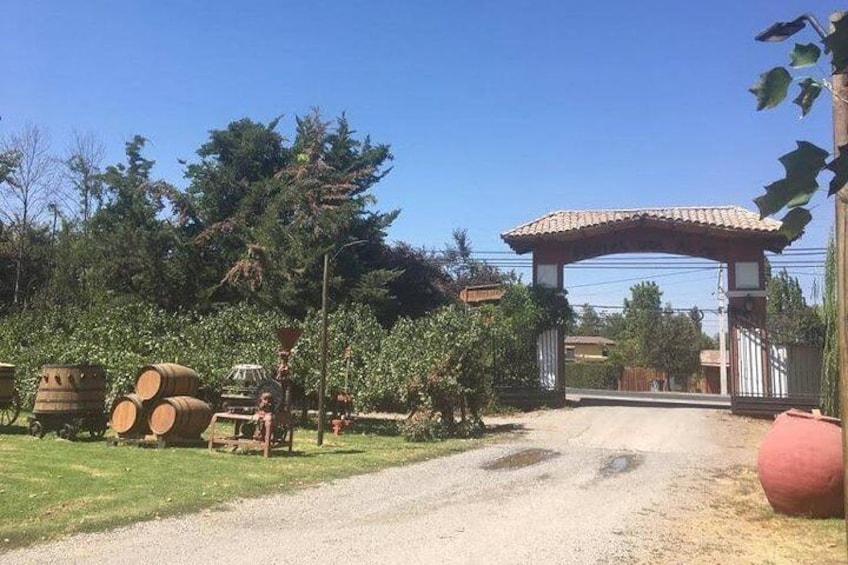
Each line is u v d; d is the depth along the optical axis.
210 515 8.18
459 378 16.62
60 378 14.55
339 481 10.54
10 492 8.91
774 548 7.24
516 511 8.77
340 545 7.02
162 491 9.27
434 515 8.46
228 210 27.62
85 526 7.43
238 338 18.94
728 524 8.30
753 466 12.73
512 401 21.66
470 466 12.20
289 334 13.65
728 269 22.20
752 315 21.72
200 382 16.62
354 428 17.70
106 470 10.73
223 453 12.95
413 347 16.73
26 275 30.83
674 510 9.03
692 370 61.75
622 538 7.55
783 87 1.92
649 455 13.88
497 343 21.38
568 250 23.66
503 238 23.81
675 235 22.73
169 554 6.57
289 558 6.54
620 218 22.95
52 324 20.64
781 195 1.87
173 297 25.98
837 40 1.82
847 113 3.87
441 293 30.06
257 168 28.94
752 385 21.30
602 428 17.88
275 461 12.17
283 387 13.46
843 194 2.07
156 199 26.56
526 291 23.23
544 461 12.87
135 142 27.64
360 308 20.55
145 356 17.81
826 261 12.24
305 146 28.08
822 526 8.15
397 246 29.56
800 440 8.63
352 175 27.16
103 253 25.94
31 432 14.74
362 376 17.09
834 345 11.88
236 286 24.69
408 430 15.80
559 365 23.17
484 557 6.71
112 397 16.64
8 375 15.84
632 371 58.44
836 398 11.89
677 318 64.81
